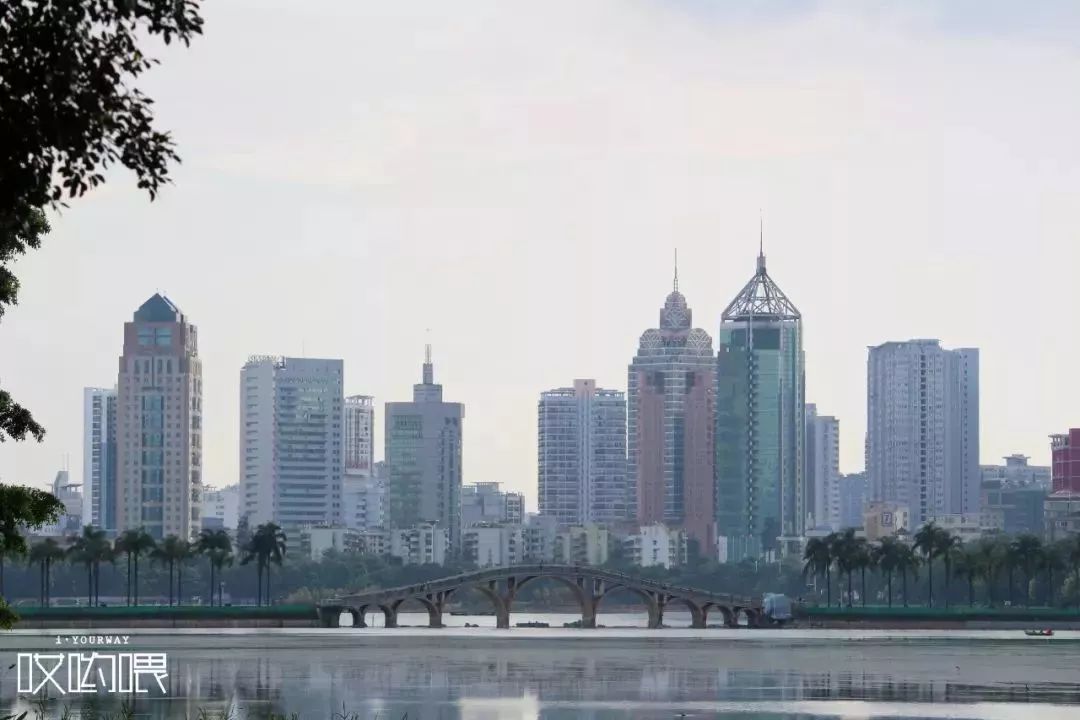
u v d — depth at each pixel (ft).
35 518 306.55
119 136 197.36
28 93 194.70
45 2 194.49
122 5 193.16
